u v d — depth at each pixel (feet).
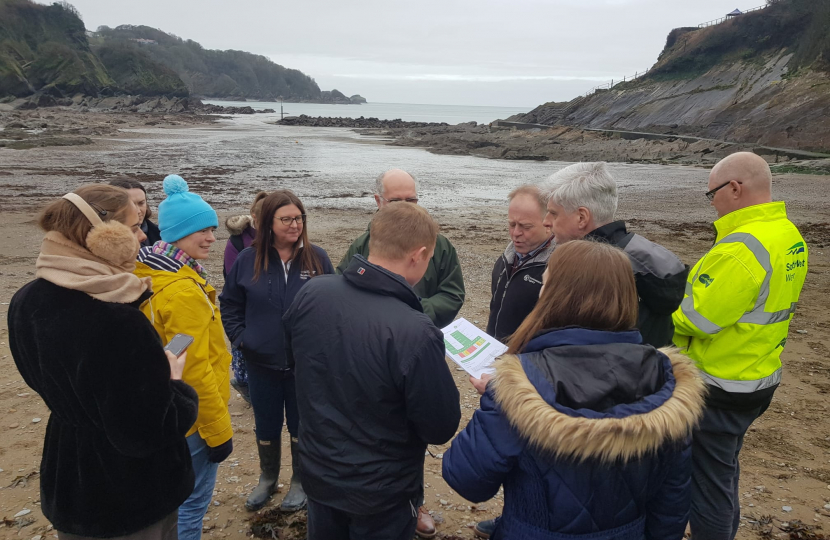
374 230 7.60
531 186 10.82
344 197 65.36
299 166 101.50
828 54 162.20
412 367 6.86
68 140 124.26
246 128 241.96
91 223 6.26
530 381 5.49
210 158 109.91
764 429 14.69
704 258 8.61
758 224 8.44
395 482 7.23
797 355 19.48
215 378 8.47
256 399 11.17
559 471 5.52
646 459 5.66
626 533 5.76
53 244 6.25
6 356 18.22
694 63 248.52
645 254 7.98
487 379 7.28
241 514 11.29
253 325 10.76
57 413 6.42
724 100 200.23
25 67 369.09
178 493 7.03
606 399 5.37
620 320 5.95
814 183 76.02
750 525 10.90
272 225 10.64
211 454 8.62
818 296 26.40
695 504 9.07
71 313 6.02
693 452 8.95
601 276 5.97
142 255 8.33
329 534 7.59
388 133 225.15
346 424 7.07
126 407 6.03
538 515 5.71
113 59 449.48
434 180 87.25
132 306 6.41
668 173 99.55
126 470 6.50
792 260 8.51
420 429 7.19
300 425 7.55
